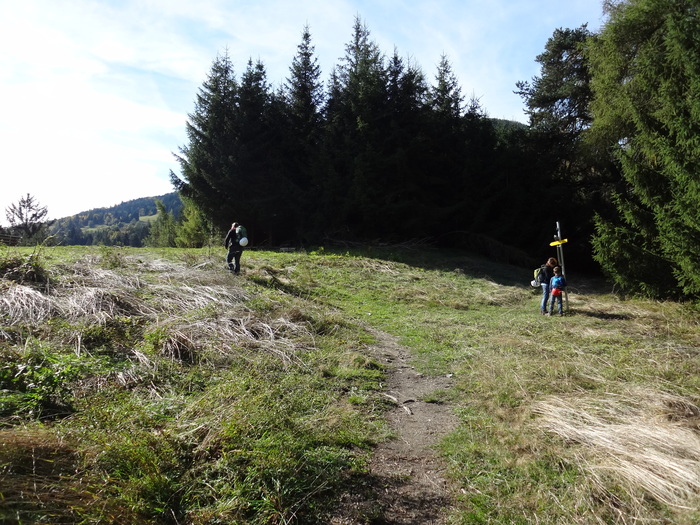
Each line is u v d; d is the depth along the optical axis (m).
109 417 3.45
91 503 2.54
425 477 3.76
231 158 21.36
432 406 5.36
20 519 2.27
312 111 24.20
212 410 4.01
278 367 5.87
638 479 3.45
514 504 3.32
